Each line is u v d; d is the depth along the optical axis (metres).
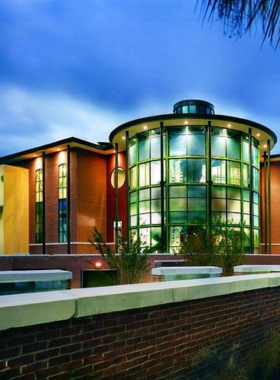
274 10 2.89
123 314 4.29
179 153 31.42
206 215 30.34
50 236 38.31
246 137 33.50
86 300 3.84
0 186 39.69
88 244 36.47
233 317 6.13
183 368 4.97
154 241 31.03
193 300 5.34
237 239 14.53
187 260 14.03
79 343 3.79
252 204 32.53
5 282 6.84
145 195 32.28
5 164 40.66
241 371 5.31
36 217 40.44
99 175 38.62
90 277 16.77
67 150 35.94
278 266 10.59
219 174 31.45
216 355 5.44
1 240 38.66
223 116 30.41
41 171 40.44
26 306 3.34
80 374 3.76
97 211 37.81
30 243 40.47
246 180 33.03
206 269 9.00
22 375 3.31
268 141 35.31
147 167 32.47
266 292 7.23
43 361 3.48
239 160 32.38
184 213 30.56
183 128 31.67
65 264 16.73
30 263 16.36
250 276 7.16
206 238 14.31
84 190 37.06
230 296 6.15
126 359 4.25
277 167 38.62
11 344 3.27
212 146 31.66
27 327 3.39
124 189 37.34
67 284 7.79
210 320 5.61
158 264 14.38
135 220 33.41
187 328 5.16
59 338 3.63
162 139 30.39
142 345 4.47
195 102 37.06
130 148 35.19
